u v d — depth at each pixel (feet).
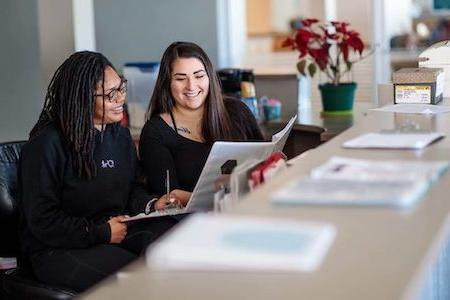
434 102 10.05
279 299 3.31
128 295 3.47
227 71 14.93
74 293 8.36
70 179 9.02
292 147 14.46
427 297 7.49
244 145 7.84
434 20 22.67
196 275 3.58
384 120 8.61
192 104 10.25
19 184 8.99
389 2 19.40
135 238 8.94
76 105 8.99
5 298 8.98
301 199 4.64
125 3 19.16
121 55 19.38
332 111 15.40
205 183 8.05
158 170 9.96
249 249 3.73
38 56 16.16
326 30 15.21
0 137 16.78
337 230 4.10
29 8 16.12
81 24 15.71
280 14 33.45
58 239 8.73
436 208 4.47
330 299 3.29
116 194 9.34
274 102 15.21
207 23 18.81
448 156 6.02
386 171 5.27
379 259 3.70
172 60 10.29
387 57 19.12
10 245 9.32
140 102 15.47
